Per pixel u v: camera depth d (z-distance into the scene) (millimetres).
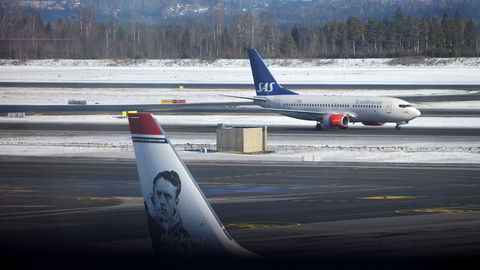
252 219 67688
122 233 58906
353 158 117250
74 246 51906
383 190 85562
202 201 31109
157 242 31781
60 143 140625
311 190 85812
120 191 84938
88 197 80438
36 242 54000
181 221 31281
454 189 86250
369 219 67312
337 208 73625
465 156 118812
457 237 57844
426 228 62281
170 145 31344
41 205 75062
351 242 55938
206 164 111000
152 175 31641
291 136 153125
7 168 105812
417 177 96312
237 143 126250
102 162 113250
